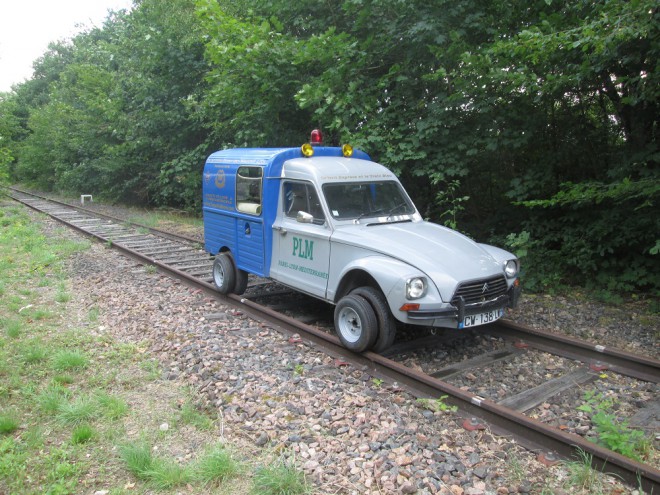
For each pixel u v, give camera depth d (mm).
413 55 9305
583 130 9359
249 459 3881
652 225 7992
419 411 4594
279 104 10891
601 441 4000
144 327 6730
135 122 19844
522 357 5824
